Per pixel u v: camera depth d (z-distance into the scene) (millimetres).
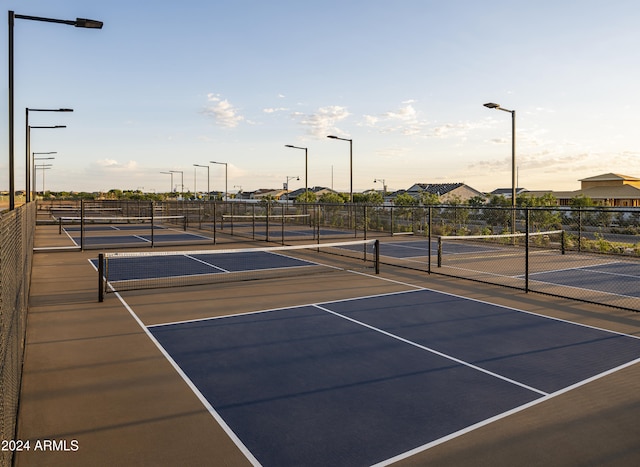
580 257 21156
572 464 4852
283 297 12781
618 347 8609
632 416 5895
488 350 8445
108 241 28125
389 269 17562
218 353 8250
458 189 72375
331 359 7965
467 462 4883
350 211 37031
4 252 4633
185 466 4801
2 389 3996
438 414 5957
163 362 7797
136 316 10719
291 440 5328
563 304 12070
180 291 13539
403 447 5176
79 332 9469
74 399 6375
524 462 4883
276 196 109500
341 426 5652
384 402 6305
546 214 29859
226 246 25531
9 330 4996
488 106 23953
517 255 21672
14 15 12094
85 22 12688
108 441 5289
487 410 6062
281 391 6660
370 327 9898
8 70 12055
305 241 27703
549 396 6484
